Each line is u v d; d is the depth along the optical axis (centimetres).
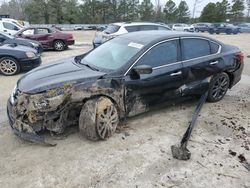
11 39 1102
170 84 459
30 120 358
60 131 382
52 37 1469
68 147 377
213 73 526
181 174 327
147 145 388
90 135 383
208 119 481
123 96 408
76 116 400
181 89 480
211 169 338
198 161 354
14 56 820
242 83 741
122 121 443
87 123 378
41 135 402
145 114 491
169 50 459
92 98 386
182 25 3878
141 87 423
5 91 644
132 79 411
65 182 309
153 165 342
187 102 555
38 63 888
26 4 7150
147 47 432
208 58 511
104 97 390
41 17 6475
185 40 485
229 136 423
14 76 816
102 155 360
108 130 393
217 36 3000
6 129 431
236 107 545
